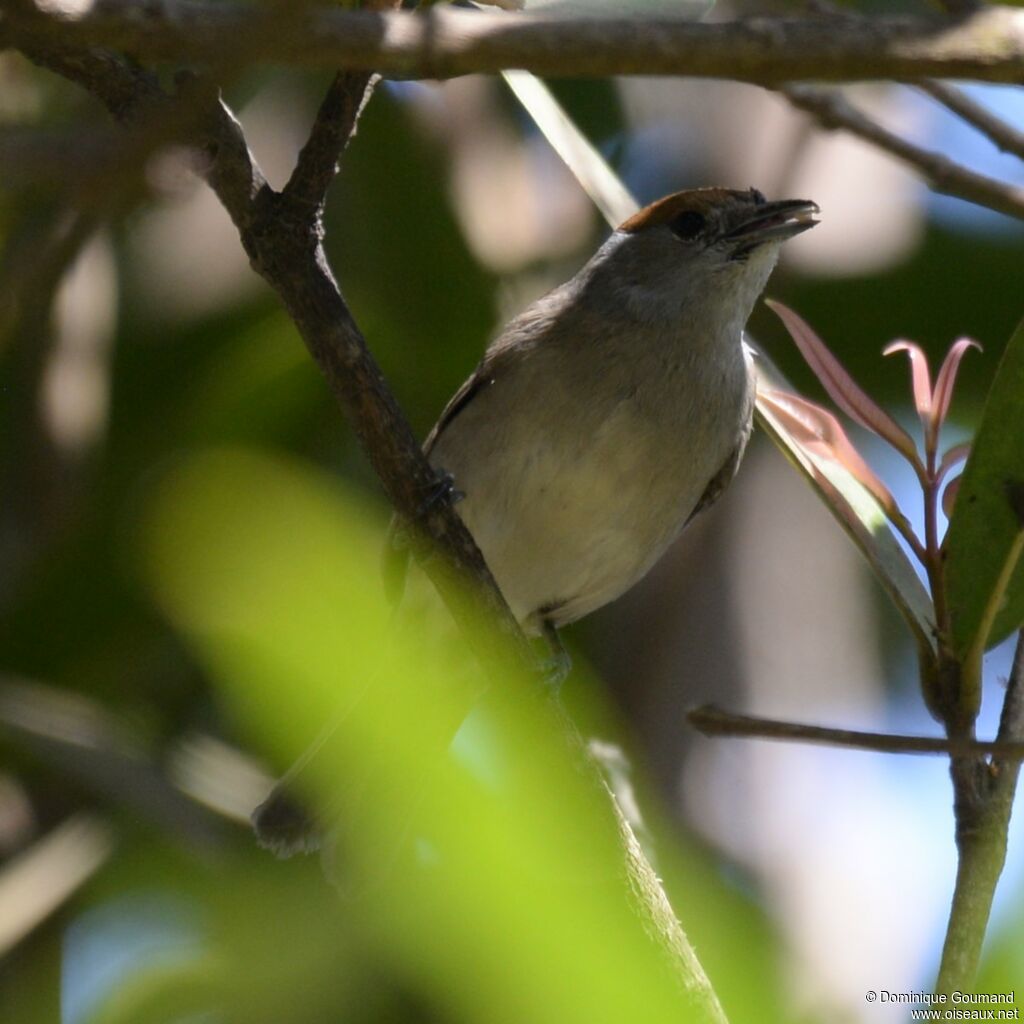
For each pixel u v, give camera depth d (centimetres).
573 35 353
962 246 1072
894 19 360
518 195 1102
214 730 973
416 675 862
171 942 919
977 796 476
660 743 973
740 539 1050
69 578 973
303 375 960
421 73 358
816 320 1094
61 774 932
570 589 926
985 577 499
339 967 806
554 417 880
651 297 902
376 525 966
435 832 311
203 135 521
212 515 527
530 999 301
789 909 812
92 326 991
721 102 1152
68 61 501
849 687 992
